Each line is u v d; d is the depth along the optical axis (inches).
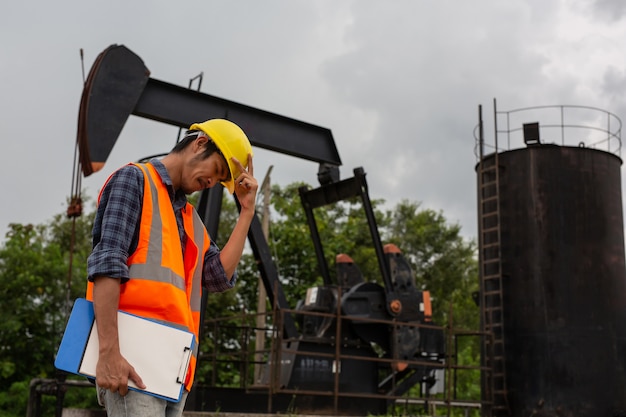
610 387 661.3
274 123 587.8
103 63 480.7
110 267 127.8
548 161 695.1
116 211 133.1
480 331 653.3
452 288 1720.0
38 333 1021.2
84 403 952.9
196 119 542.3
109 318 126.4
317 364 578.9
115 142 477.7
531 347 666.8
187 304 139.9
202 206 544.1
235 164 151.9
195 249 147.5
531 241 684.1
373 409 591.5
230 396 543.2
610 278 685.3
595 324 668.1
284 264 1252.5
